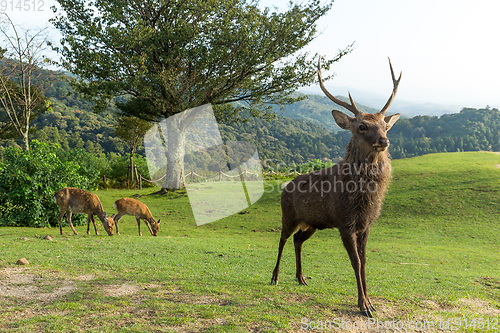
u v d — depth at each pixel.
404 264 8.70
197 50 17.56
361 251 4.50
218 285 5.02
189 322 3.47
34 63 17.17
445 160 28.62
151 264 6.52
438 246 11.56
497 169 22.75
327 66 21.36
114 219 11.56
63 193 10.43
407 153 101.12
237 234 13.57
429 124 121.00
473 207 16.50
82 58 18.75
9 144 29.12
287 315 3.77
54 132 52.97
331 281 6.13
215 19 19.61
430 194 18.84
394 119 4.74
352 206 4.31
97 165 27.48
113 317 3.53
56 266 5.74
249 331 3.30
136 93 19.78
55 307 3.80
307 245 11.33
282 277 6.28
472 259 9.59
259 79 21.53
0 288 4.41
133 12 19.67
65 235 10.09
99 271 5.62
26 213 11.82
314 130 76.62
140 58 17.23
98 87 19.17
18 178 11.63
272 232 14.06
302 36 20.80
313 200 4.77
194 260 7.50
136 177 28.34
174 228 13.84
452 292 5.48
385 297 4.78
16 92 17.75
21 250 6.97
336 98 4.80
